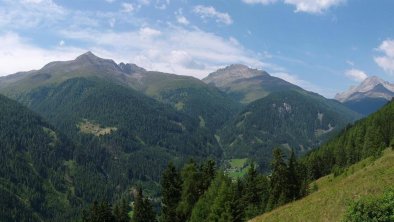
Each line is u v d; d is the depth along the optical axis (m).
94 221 100.44
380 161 71.75
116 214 107.88
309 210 57.91
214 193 87.62
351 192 55.75
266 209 92.06
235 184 105.75
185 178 98.62
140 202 102.62
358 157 157.38
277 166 96.69
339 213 51.53
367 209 34.59
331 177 127.50
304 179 104.31
